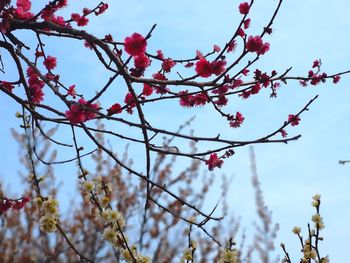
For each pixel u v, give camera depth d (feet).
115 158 3.31
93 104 3.24
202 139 3.03
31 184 6.72
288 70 3.60
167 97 3.22
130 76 3.22
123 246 3.93
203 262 6.34
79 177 4.09
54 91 3.05
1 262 7.82
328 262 4.23
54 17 3.84
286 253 4.32
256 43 3.15
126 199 7.97
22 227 7.82
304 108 3.21
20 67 3.56
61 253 7.43
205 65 3.21
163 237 7.54
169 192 3.37
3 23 3.36
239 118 3.70
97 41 3.27
